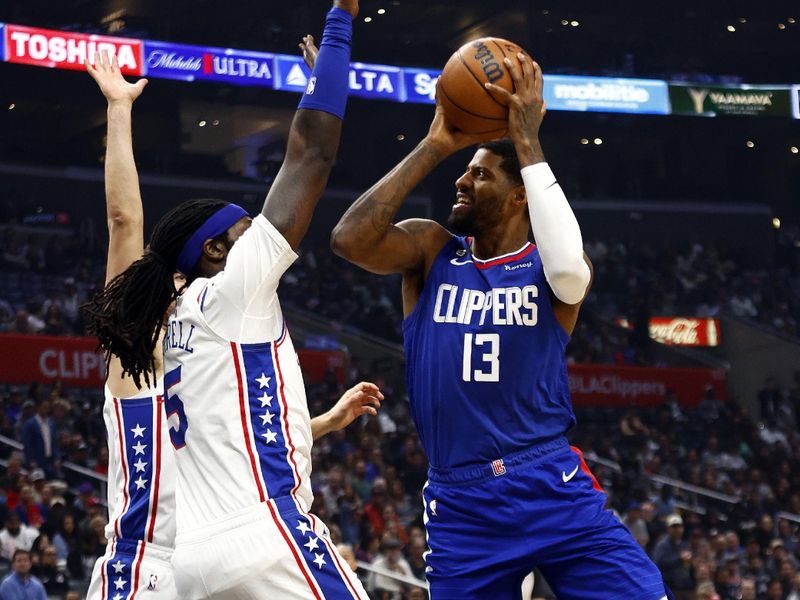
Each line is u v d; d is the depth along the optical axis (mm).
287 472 7359
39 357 43812
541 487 8242
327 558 7348
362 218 8367
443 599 8422
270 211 7441
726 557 35156
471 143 8602
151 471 8836
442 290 8641
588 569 8289
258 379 7352
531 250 8688
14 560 23188
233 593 7176
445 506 8422
